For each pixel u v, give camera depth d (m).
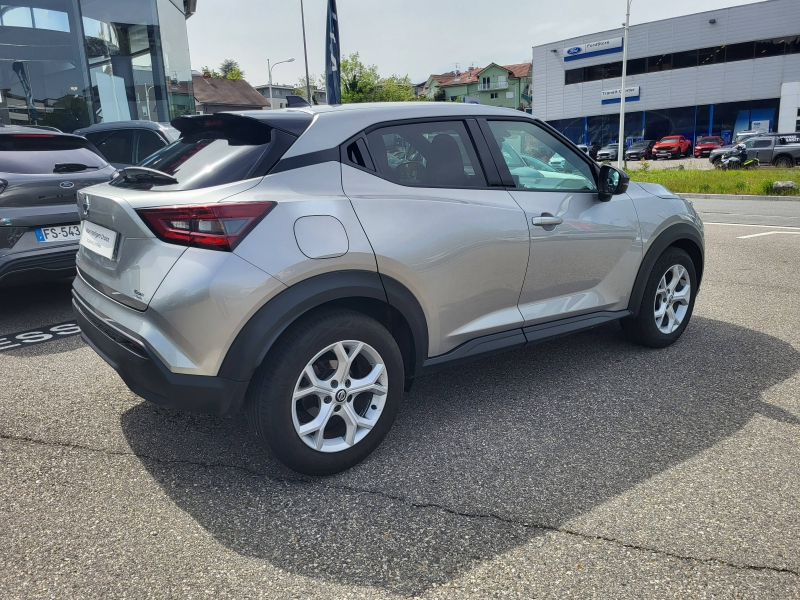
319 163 2.64
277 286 2.38
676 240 4.02
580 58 44.41
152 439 3.03
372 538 2.24
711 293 5.75
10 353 4.33
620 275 3.80
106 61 10.39
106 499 2.51
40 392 3.61
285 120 2.68
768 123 38.22
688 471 2.64
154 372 2.38
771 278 6.32
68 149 5.38
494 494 2.51
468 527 2.29
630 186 4.00
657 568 2.04
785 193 16.02
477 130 3.23
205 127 2.90
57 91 9.88
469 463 2.76
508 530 2.27
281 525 2.33
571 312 3.56
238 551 2.18
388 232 2.68
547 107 47.16
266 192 2.45
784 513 2.32
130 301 2.48
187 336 2.33
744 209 13.24
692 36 39.56
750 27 37.47
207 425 3.18
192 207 2.31
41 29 9.62
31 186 4.79
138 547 2.20
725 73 38.97
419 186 2.91
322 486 2.60
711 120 40.22
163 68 11.25
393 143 2.90
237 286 2.31
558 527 2.28
